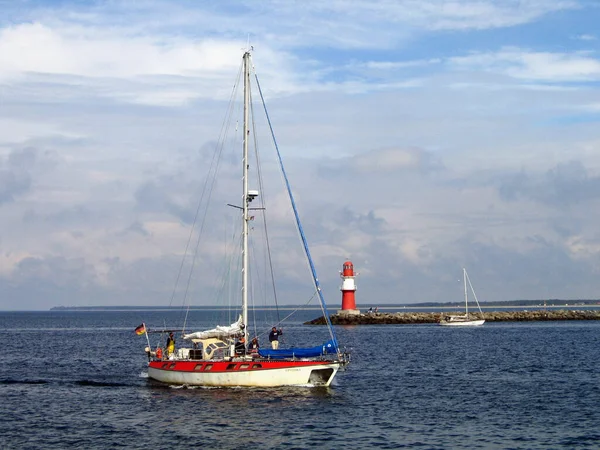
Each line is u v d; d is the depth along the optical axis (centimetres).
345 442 3122
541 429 3359
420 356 7081
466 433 3288
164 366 4659
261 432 3303
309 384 4388
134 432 3316
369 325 15075
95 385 4856
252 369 4356
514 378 5184
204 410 3794
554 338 9850
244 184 4509
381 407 3909
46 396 4356
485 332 11800
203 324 19112
